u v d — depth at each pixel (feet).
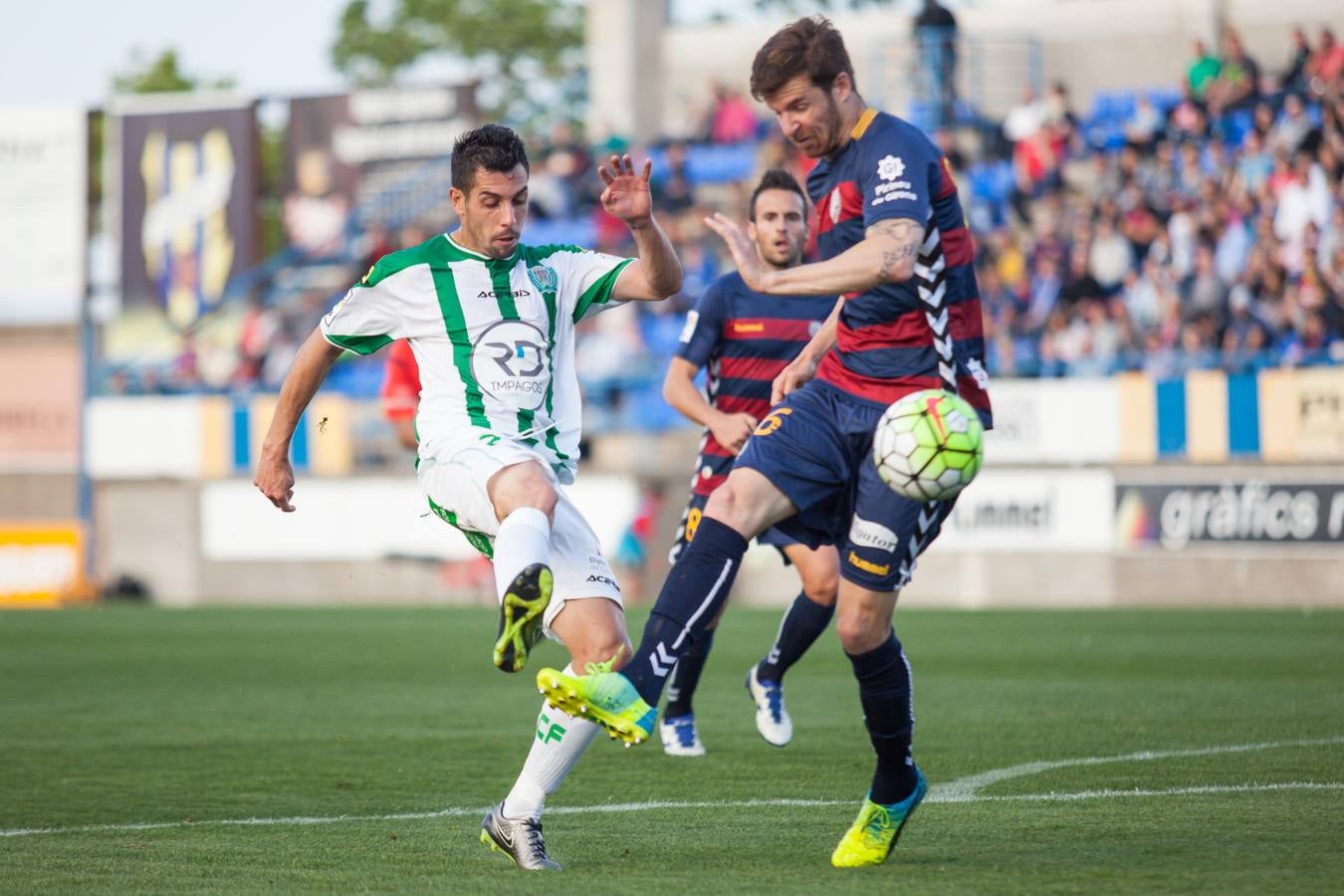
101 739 64.28
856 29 210.18
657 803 46.68
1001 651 102.06
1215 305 176.04
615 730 33.88
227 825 43.75
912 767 36.86
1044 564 164.45
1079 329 180.45
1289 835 39.50
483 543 39.86
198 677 92.27
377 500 190.49
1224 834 39.68
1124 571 161.38
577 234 212.02
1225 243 177.06
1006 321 184.03
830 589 55.21
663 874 35.65
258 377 215.31
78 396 217.36
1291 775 50.06
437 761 56.85
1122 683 81.25
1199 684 80.18
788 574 176.55
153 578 200.13
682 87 217.77
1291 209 175.22
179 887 34.88
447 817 44.78
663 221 207.10
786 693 79.71
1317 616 133.90
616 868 36.58
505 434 39.73
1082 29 199.21
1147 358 175.94
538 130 229.25
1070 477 163.22
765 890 33.47
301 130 219.61
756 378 63.62
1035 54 200.23
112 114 220.84
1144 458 161.38
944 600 168.04
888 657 36.76
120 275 220.23
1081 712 68.74
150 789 50.75
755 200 61.57
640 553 181.57
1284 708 69.41
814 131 37.58
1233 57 183.52
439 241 40.52
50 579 200.85
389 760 57.21
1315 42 191.11
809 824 42.93
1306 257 173.78
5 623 144.97
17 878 36.11
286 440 41.37
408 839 41.14
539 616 34.68
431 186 215.51
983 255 187.83
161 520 199.62
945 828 41.37
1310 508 153.89
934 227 37.09
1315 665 89.86
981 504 167.02
